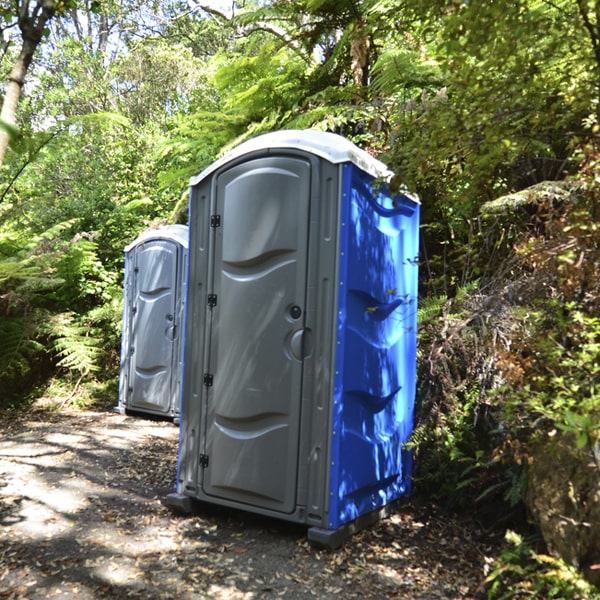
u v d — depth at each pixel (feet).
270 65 26.27
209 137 28.68
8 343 25.34
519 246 10.36
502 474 12.55
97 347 28.50
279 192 11.98
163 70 51.78
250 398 12.17
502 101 8.38
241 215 12.34
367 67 23.81
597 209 8.46
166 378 23.08
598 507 9.04
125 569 10.59
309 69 26.32
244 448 12.25
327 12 23.11
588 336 8.17
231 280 12.52
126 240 33.99
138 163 39.29
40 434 20.47
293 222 11.86
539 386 8.53
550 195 10.90
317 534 11.37
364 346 12.09
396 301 13.20
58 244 28.43
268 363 12.05
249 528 12.49
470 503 13.25
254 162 12.34
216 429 12.67
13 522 12.50
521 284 11.03
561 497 9.60
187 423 13.20
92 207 34.45
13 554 11.00
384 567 10.88
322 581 10.33
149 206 37.47
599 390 7.89
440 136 8.87
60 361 26.07
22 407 25.12
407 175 9.51
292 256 11.89
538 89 8.30
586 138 9.11
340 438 11.44
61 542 11.60
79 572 10.43
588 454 8.72
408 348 13.85
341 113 22.34
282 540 11.90
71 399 26.05
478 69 8.01
